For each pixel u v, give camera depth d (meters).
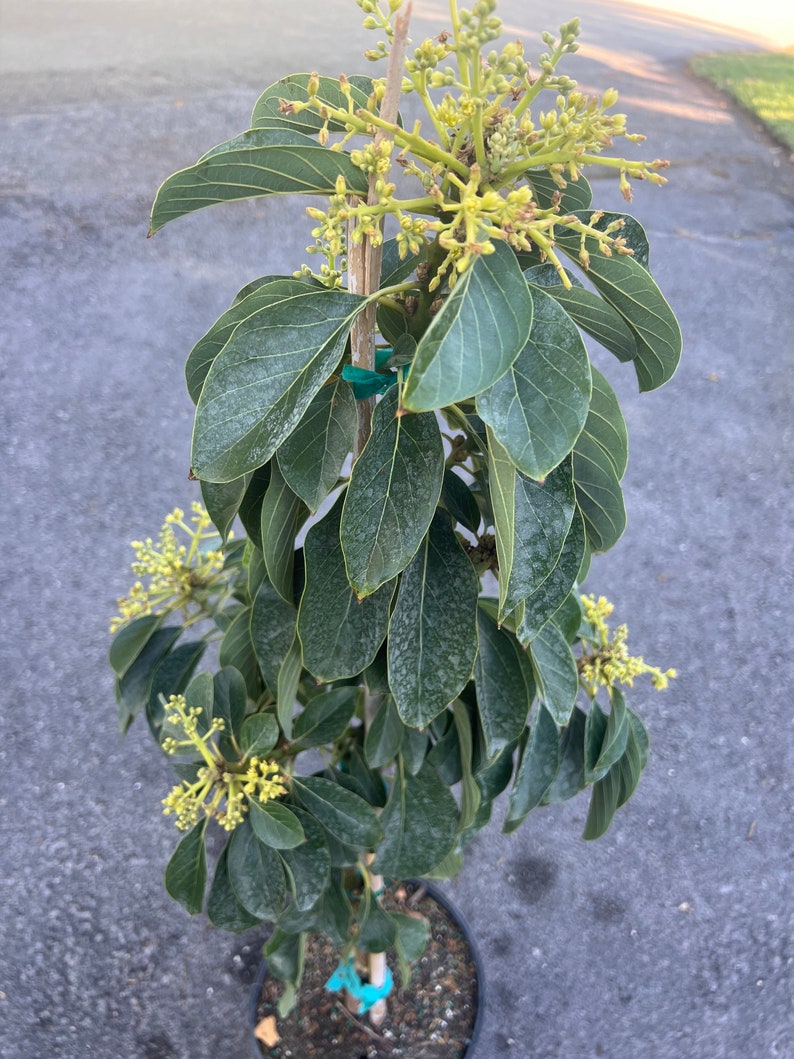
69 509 1.93
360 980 1.12
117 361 2.30
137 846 1.41
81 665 1.66
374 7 0.44
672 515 2.06
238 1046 1.20
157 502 1.96
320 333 0.45
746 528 2.04
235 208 2.93
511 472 0.42
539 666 0.67
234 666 0.81
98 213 2.82
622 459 0.55
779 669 1.75
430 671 0.56
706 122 3.89
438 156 0.45
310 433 0.51
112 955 1.29
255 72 3.82
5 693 1.60
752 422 2.33
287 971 0.89
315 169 0.47
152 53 4.00
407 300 0.55
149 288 2.55
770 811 1.52
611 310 0.51
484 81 0.43
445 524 0.58
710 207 3.22
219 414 0.44
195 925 1.32
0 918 1.32
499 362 0.37
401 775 0.81
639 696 1.68
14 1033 1.20
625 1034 1.24
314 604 0.57
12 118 3.29
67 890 1.36
